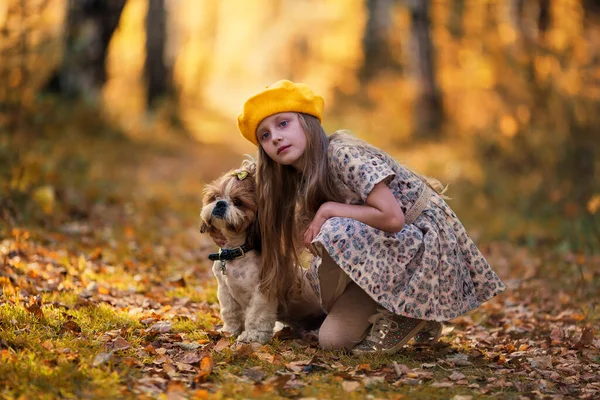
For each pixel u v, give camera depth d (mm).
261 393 2666
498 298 4715
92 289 4039
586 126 8094
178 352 3158
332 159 3170
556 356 3398
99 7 12008
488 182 9180
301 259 3541
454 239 3234
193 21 24188
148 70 16688
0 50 6586
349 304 3268
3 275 3906
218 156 13273
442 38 15164
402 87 18844
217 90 30594
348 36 26109
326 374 2955
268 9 35250
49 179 6293
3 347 2881
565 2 9445
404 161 3504
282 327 3654
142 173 9742
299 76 28062
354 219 3094
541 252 6258
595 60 8797
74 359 2824
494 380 2971
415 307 3082
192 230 6430
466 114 14398
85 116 11734
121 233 5750
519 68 9453
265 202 3223
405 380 2895
